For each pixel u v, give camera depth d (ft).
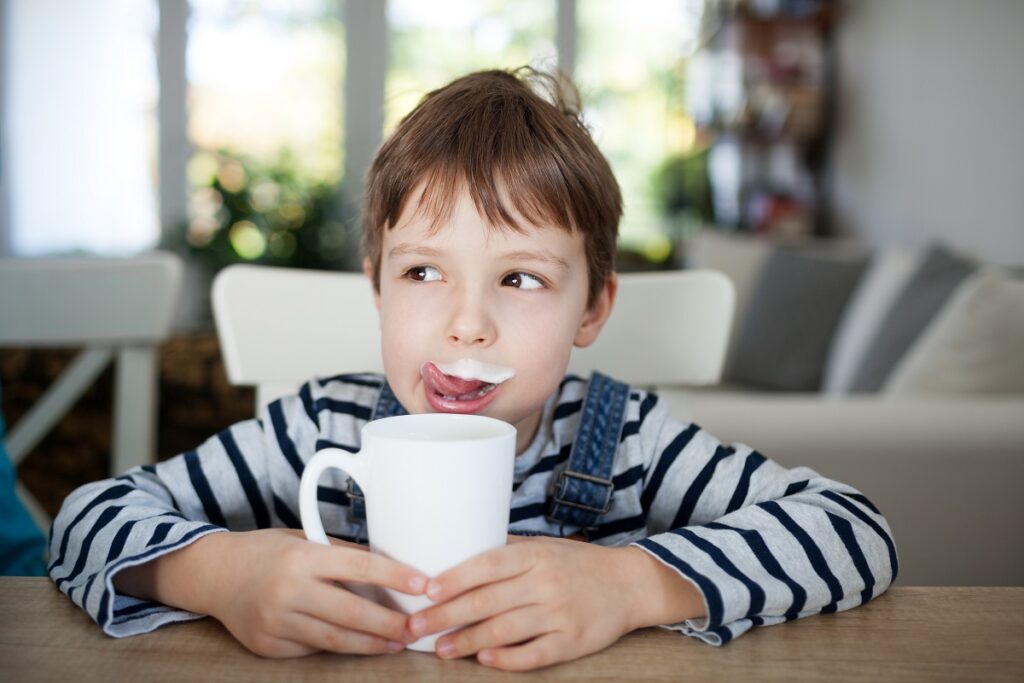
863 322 8.99
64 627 1.78
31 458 6.22
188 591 1.84
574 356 3.39
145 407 4.33
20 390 6.09
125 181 18.48
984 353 5.98
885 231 13.39
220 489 2.63
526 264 2.40
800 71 14.82
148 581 1.92
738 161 15.12
